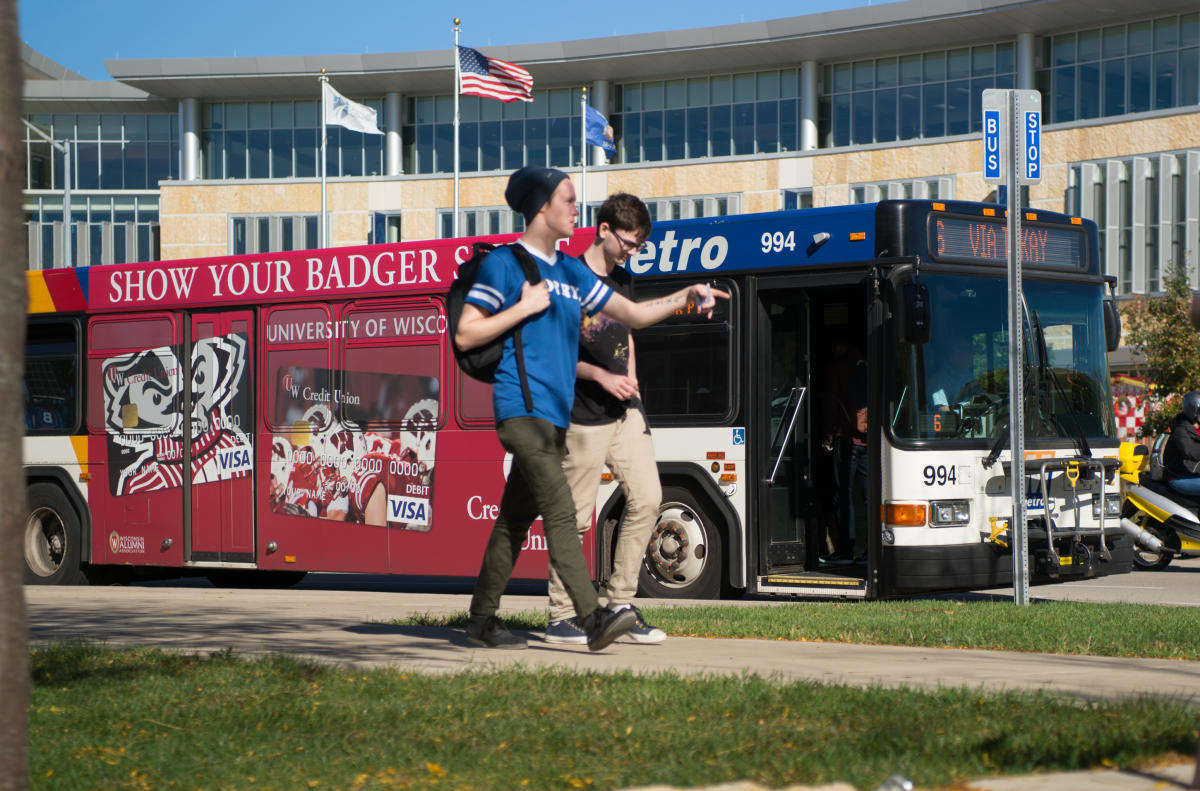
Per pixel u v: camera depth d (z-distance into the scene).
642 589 12.94
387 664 6.70
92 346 15.65
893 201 11.73
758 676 5.94
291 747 4.84
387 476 13.78
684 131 57.78
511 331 6.81
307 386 14.30
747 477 12.35
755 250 12.41
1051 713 5.05
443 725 5.09
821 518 12.84
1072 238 12.79
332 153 62.09
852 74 55.00
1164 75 48.31
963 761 4.30
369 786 4.23
